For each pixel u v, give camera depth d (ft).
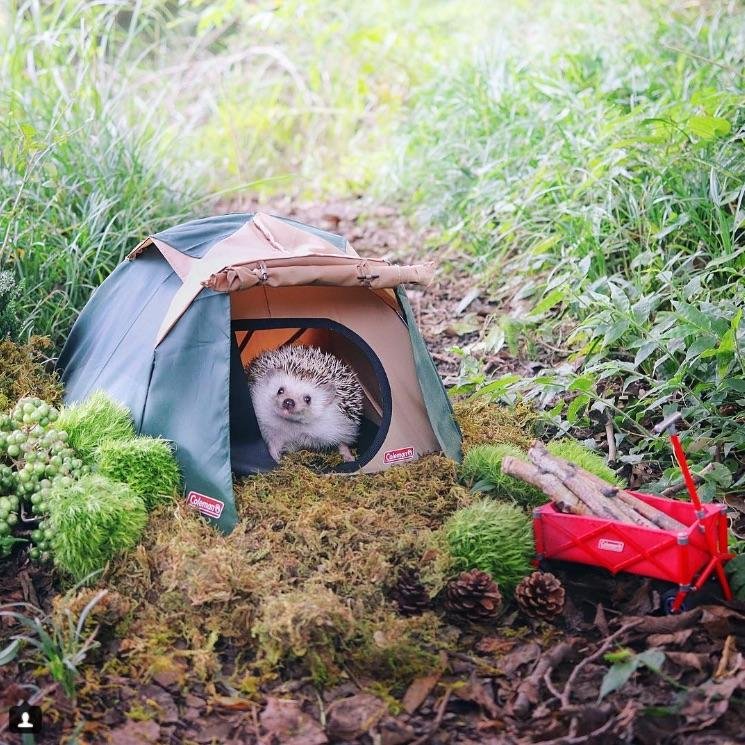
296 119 7.38
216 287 2.76
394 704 2.23
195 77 7.20
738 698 2.16
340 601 2.44
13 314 3.52
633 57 5.17
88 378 3.24
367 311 3.11
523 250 4.59
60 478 2.67
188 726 2.20
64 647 2.32
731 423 3.14
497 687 2.29
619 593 2.52
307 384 3.13
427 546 2.58
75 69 5.46
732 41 5.05
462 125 5.52
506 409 3.45
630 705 2.16
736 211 3.73
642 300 3.38
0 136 4.38
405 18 7.61
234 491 2.86
